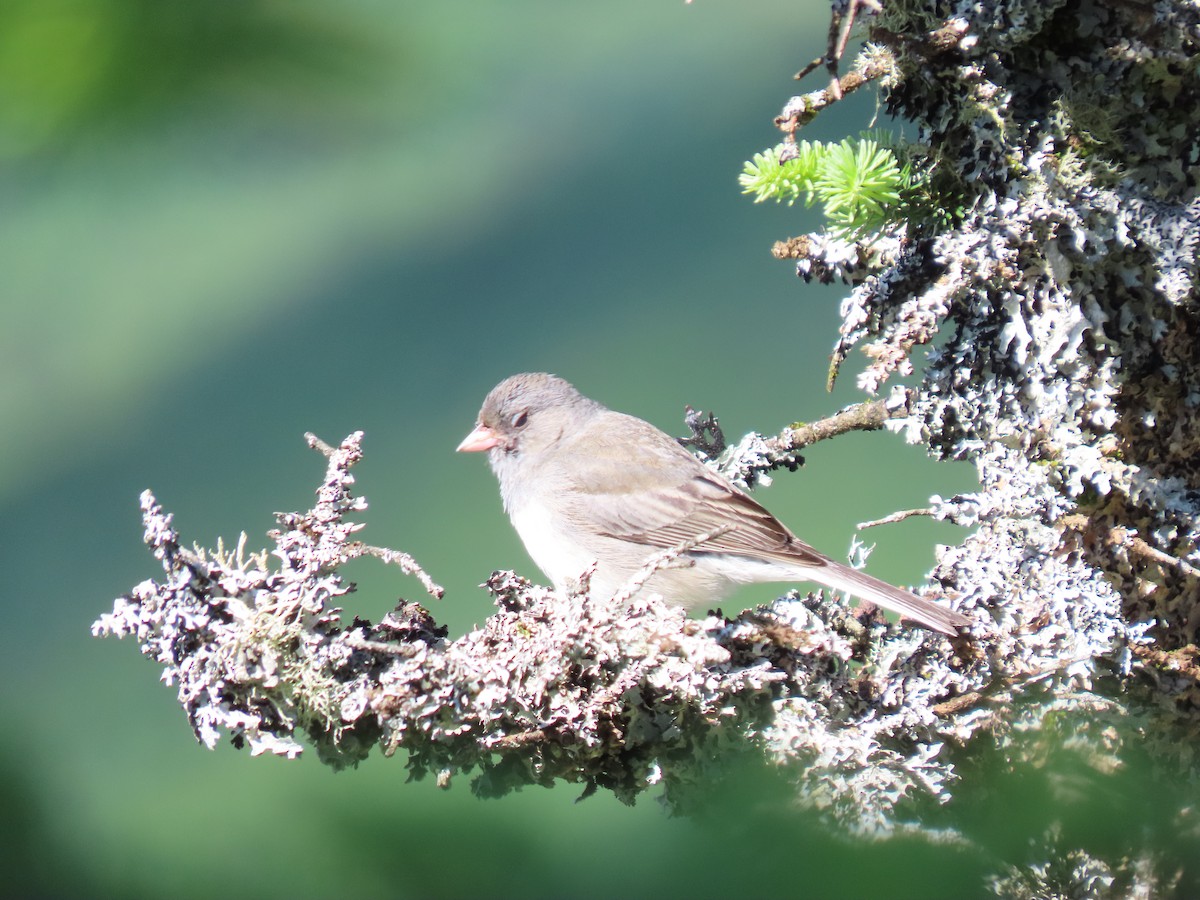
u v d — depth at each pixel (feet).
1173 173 21.01
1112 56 20.53
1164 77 20.63
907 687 20.83
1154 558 21.01
